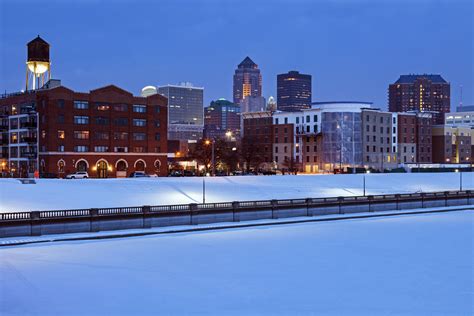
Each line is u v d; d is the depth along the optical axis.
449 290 37.00
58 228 58.66
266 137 190.62
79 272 41.84
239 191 95.94
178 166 187.00
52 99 130.25
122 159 140.25
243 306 33.06
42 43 153.00
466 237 60.69
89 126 135.25
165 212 65.50
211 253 50.25
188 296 35.19
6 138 149.25
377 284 38.59
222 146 166.88
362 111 176.88
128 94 141.62
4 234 56.00
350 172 160.62
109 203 76.69
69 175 123.94
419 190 117.12
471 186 129.50
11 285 37.69
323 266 44.69
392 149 187.38
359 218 79.31
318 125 177.88
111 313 31.58
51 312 31.67
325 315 31.47
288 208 76.44
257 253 50.44
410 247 54.16
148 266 44.31
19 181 94.69
